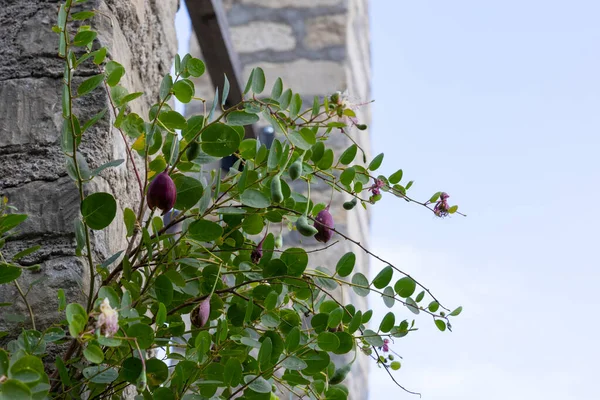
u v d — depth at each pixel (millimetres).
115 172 1807
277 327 1586
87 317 1164
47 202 1700
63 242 1671
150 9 2188
